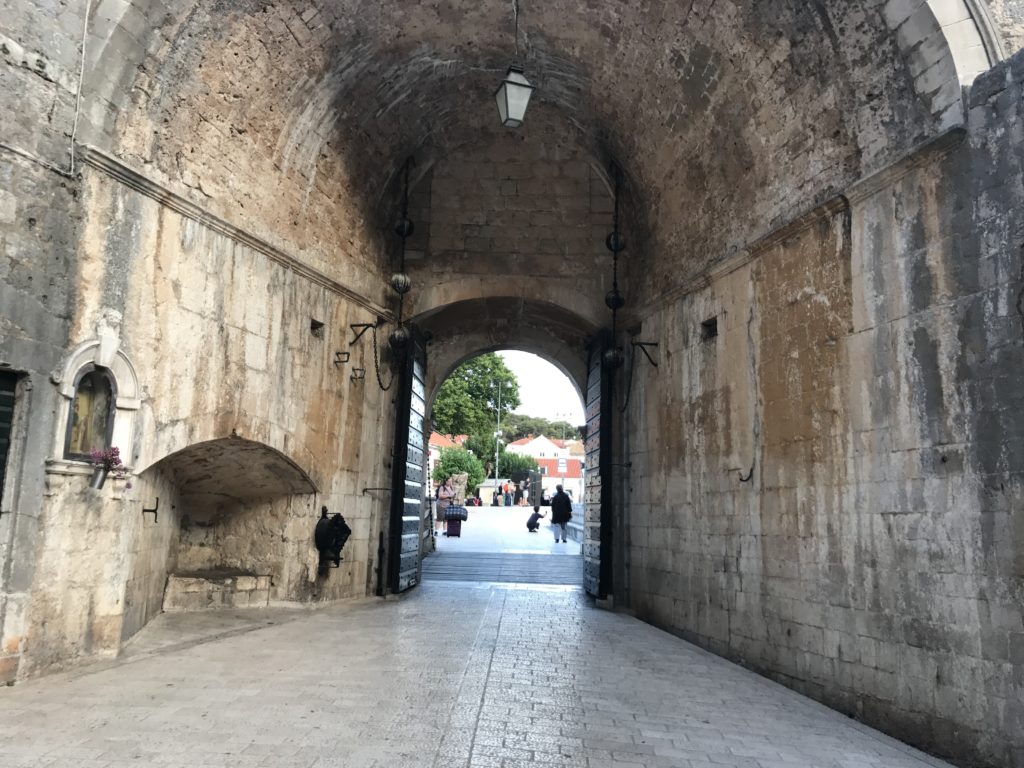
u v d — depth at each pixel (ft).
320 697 17.71
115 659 20.79
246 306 26.35
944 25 17.71
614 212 38.68
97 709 16.20
